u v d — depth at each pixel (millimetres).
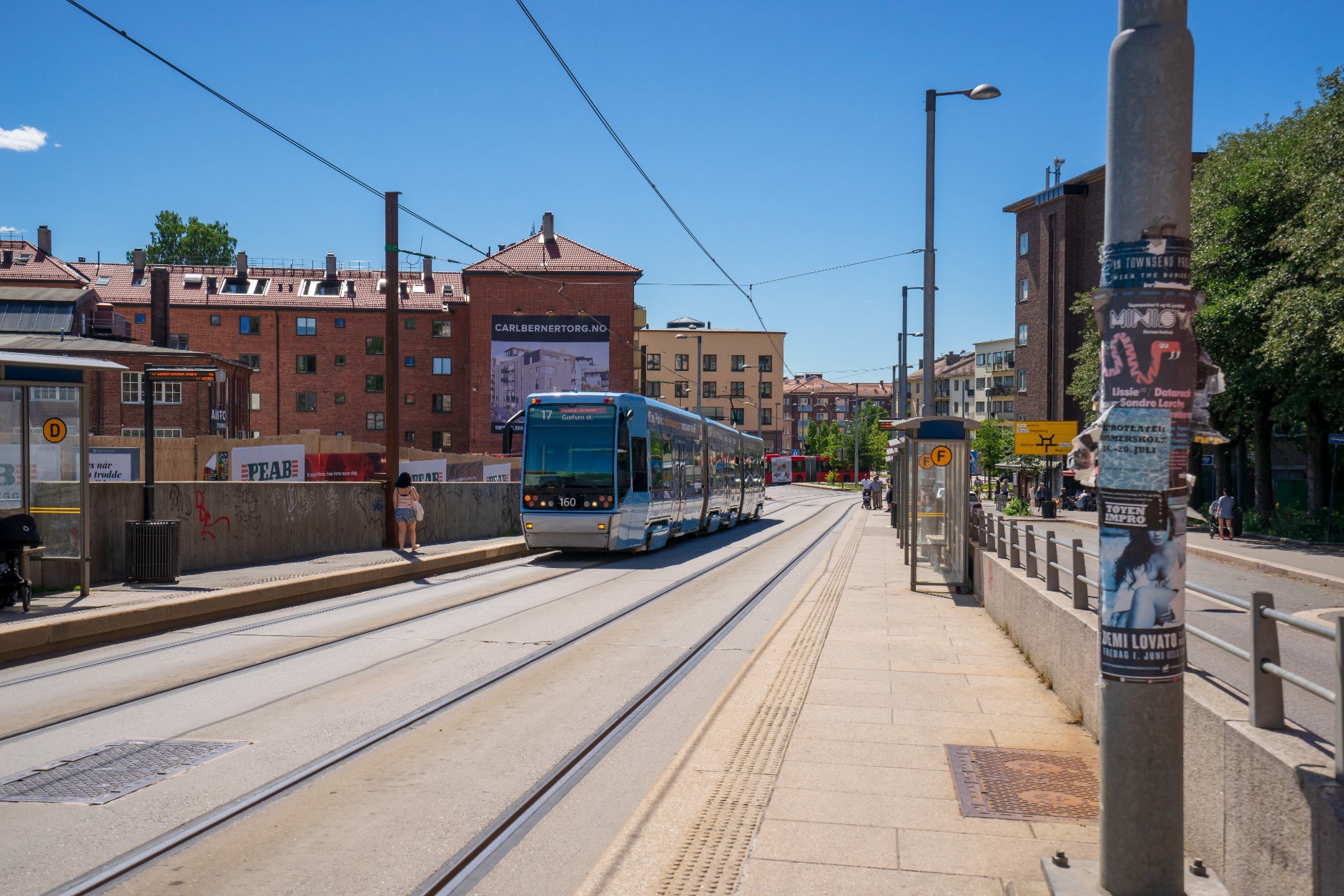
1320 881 3332
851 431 116188
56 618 10922
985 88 22906
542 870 4965
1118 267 4062
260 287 73812
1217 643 4887
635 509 22078
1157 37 4031
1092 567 14203
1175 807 3975
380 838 5324
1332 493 33750
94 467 26188
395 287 21312
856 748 6770
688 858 4879
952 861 4770
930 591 16344
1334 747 3773
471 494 26016
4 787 6121
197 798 5926
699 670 10031
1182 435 4012
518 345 65188
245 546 17109
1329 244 27016
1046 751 6688
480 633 12094
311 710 8125
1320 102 30688
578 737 7371
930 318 23516
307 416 72000
